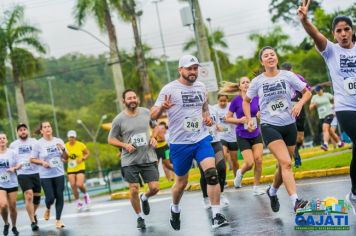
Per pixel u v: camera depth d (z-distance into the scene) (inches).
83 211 652.7
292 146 339.6
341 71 296.5
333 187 462.3
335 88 299.7
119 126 414.3
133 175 417.4
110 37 1578.5
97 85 4987.7
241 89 487.2
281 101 332.8
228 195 546.3
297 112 327.3
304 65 2628.0
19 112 1893.5
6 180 498.9
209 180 329.4
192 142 338.0
